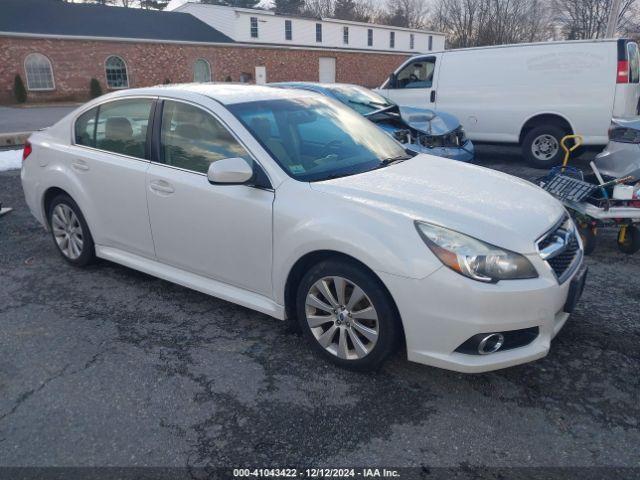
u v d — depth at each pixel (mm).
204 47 32188
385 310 2861
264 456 2479
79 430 2668
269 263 3301
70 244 4691
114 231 4234
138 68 30234
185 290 4297
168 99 3857
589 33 43344
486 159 10258
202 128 3629
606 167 5227
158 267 4047
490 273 2658
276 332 3605
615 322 3686
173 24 34094
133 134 4035
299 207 3105
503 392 2936
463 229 2752
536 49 8906
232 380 3062
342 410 2793
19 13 28391
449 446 2529
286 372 3133
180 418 2746
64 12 30047
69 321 3783
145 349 3402
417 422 2695
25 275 4617
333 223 2945
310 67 37000
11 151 10078
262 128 3523
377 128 4305
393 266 2746
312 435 2611
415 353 2824
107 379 3086
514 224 2867
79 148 4422
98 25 30156
